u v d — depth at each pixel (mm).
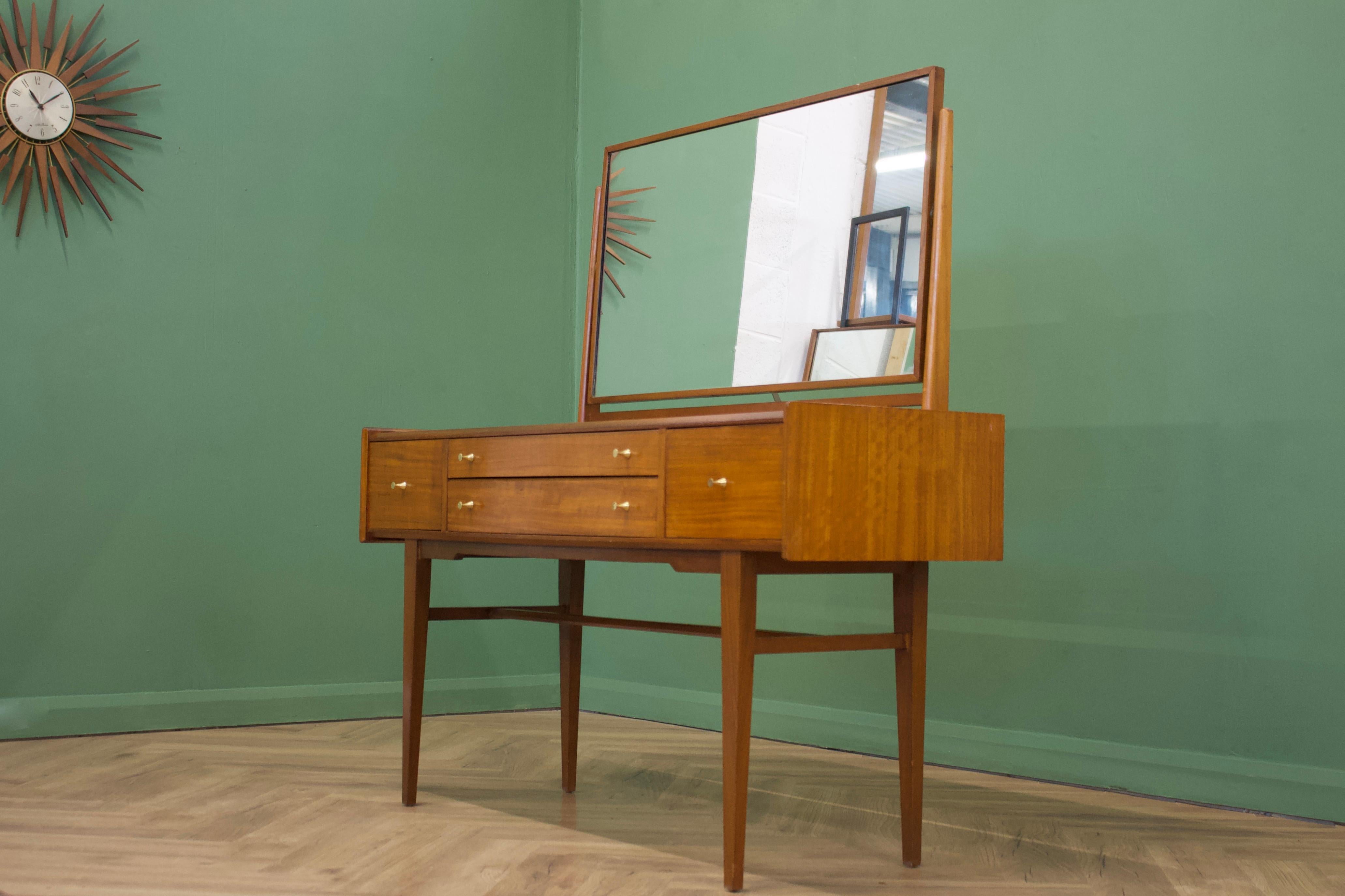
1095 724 2516
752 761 2764
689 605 3291
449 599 3383
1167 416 2438
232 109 3164
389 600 3324
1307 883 1800
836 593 2984
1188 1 2439
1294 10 2301
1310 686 2242
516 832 2053
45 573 2918
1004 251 2701
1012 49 2709
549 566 3557
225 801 2262
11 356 2902
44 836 1989
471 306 3477
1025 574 2633
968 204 2770
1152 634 2441
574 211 3682
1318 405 2250
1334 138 2248
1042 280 2635
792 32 3156
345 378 3285
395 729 3102
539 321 3596
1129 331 2498
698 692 3256
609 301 2496
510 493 2088
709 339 2287
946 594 2762
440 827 2086
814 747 2963
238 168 3164
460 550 2225
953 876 1832
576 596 2400
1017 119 2693
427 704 3328
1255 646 2309
